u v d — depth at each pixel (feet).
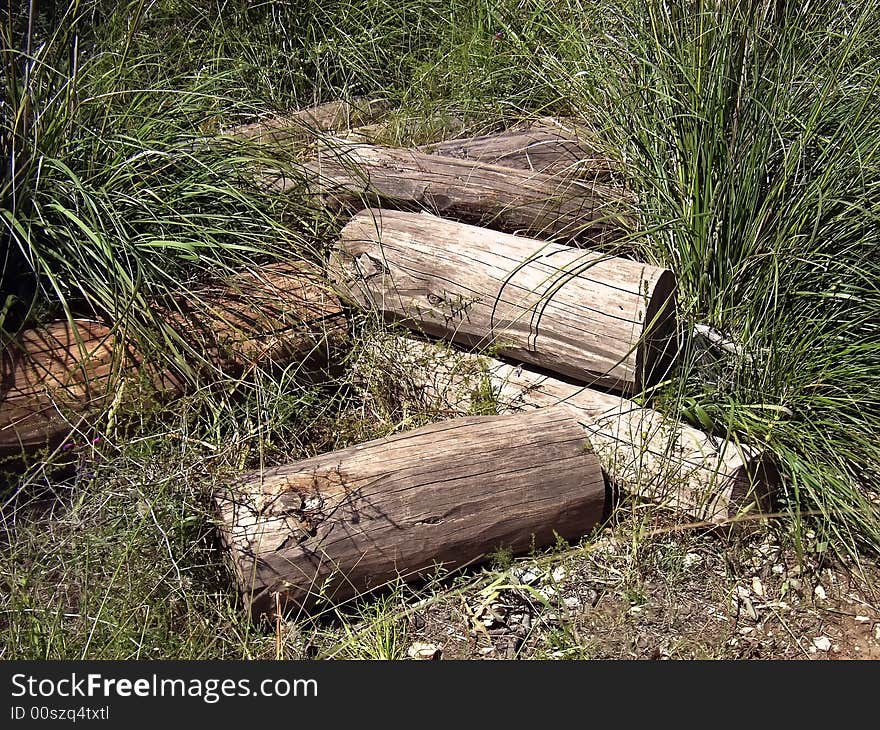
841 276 12.43
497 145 16.08
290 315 13.14
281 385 12.40
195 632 9.96
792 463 11.12
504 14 19.20
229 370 12.51
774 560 11.43
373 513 10.32
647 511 11.55
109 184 12.55
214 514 10.50
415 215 13.55
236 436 11.85
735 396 12.01
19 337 11.80
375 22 21.11
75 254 12.16
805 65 13.57
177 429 11.68
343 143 15.43
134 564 10.24
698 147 12.84
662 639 10.48
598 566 11.16
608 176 14.99
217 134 13.74
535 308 12.05
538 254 12.25
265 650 9.98
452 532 10.63
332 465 10.52
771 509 11.84
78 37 14.56
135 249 12.28
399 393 13.25
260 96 18.74
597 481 11.26
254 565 9.86
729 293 12.79
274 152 14.10
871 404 12.18
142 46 17.99
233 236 13.48
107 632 9.71
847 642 10.60
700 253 12.80
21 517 11.04
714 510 11.31
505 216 14.67
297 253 13.35
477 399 12.53
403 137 17.62
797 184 12.67
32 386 11.46
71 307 12.57
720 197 12.74
